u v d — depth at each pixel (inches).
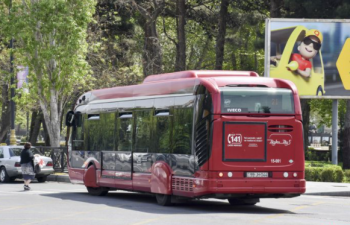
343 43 1606.8
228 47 2731.3
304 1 2026.3
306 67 1599.4
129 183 985.5
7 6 1787.6
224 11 2404.0
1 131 2736.2
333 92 1605.6
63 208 862.5
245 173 807.7
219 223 681.0
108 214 780.6
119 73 2252.7
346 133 2081.7
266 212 827.4
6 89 2630.4
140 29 2623.0
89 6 1737.2
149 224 673.6
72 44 1701.5
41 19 1696.6
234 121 807.1
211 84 812.6
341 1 2020.2
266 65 1593.3
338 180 1469.0
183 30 2351.1
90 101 1136.8
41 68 1738.4
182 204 932.6
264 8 2429.9
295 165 826.8
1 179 1535.4
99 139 1090.1
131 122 989.8
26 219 729.0
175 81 884.6
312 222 705.0
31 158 1257.4
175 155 868.0
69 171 1189.1
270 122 820.0
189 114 842.8
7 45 2284.7
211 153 800.9
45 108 1769.2
